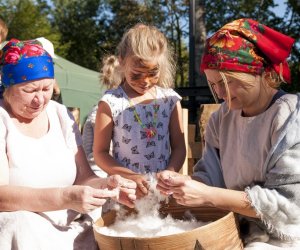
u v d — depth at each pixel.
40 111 2.20
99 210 2.44
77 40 30.64
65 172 2.24
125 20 27.25
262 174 2.16
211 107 3.08
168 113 2.86
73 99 10.88
